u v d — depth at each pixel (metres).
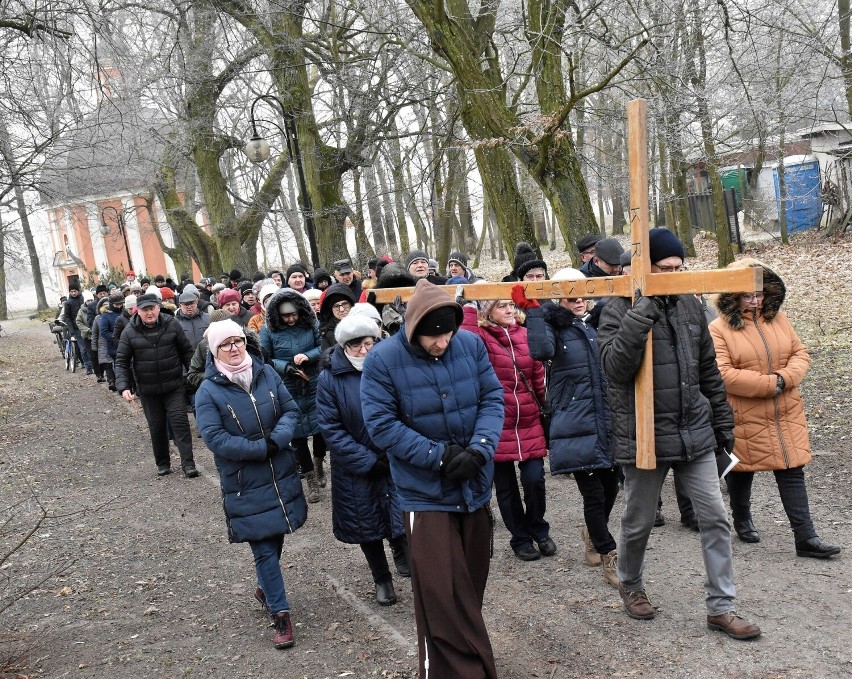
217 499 8.20
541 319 5.14
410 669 4.21
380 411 3.70
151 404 9.28
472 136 12.42
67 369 20.77
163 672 4.43
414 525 3.65
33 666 4.57
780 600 4.54
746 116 12.44
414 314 3.64
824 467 6.87
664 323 4.17
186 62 18.12
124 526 7.45
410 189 17.52
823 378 9.62
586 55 12.30
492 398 3.85
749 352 5.18
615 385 4.22
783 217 22.59
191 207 27.25
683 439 4.12
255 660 4.50
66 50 11.73
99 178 15.72
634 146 3.60
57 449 11.26
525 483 5.62
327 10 17.81
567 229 11.34
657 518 6.10
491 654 3.52
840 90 18.47
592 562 5.39
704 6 10.56
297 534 6.89
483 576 3.80
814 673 3.71
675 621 4.41
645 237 3.68
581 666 4.03
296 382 7.79
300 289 10.45
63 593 5.75
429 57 14.44
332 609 5.19
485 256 44.19
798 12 13.23
